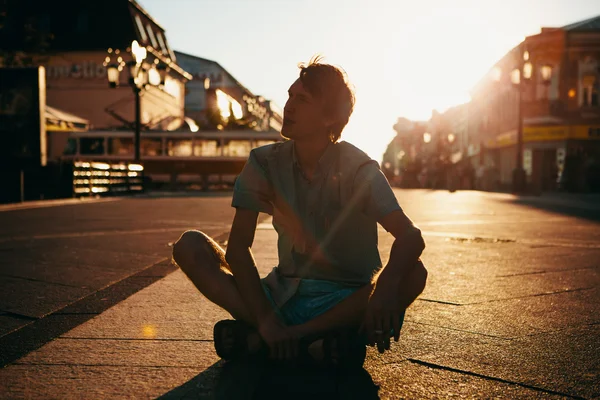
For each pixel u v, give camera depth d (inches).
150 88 1515.7
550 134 1241.4
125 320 107.3
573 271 172.9
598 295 135.5
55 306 123.3
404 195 983.6
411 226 70.4
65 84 1478.8
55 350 88.3
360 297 73.3
